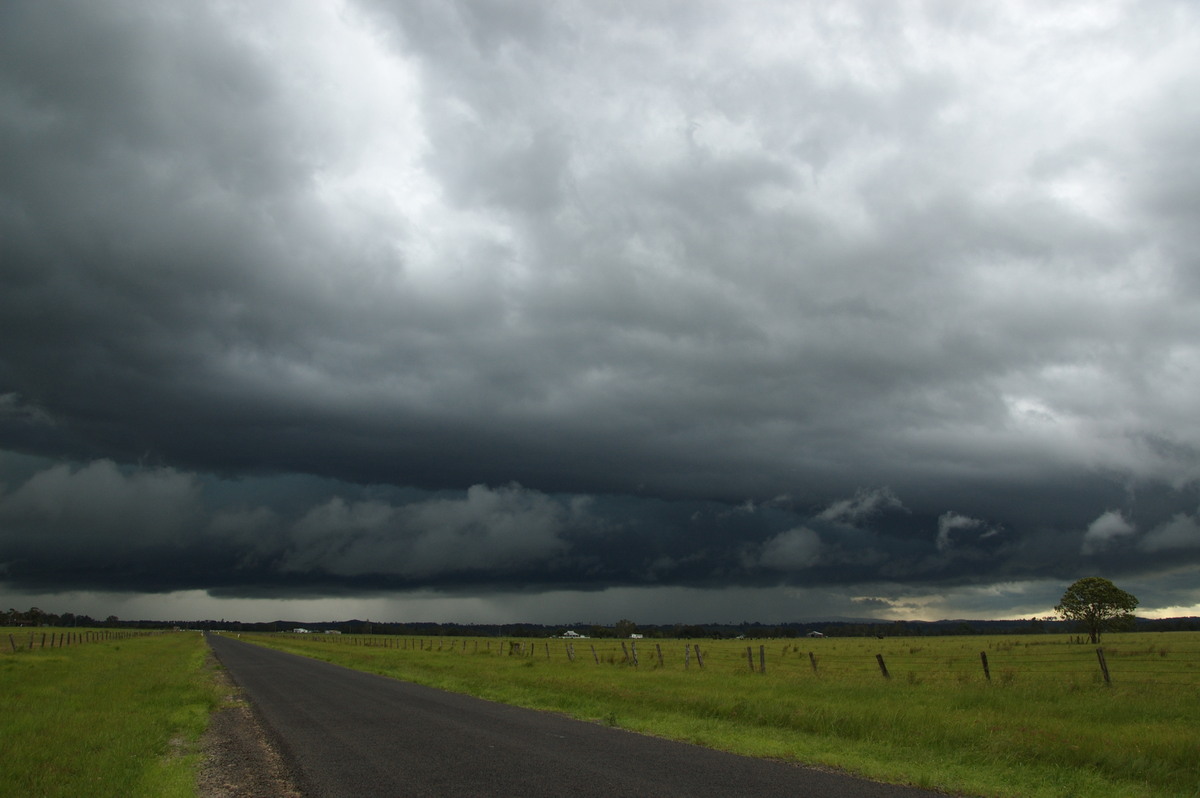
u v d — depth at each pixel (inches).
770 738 587.2
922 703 810.2
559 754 504.7
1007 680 1048.8
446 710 797.2
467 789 397.7
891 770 452.4
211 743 593.3
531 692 986.1
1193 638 3718.0
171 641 4301.2
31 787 419.2
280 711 809.5
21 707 804.0
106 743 557.3
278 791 409.4
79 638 4333.2
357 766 471.8
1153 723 676.7
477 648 3309.5
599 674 1348.4
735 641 5467.5
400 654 2469.2
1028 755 508.7
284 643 4352.9
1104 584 3437.5
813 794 382.3
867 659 2160.4
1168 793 426.3
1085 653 2249.0
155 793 407.2
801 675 1304.1
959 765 481.1
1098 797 407.2
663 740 573.3
